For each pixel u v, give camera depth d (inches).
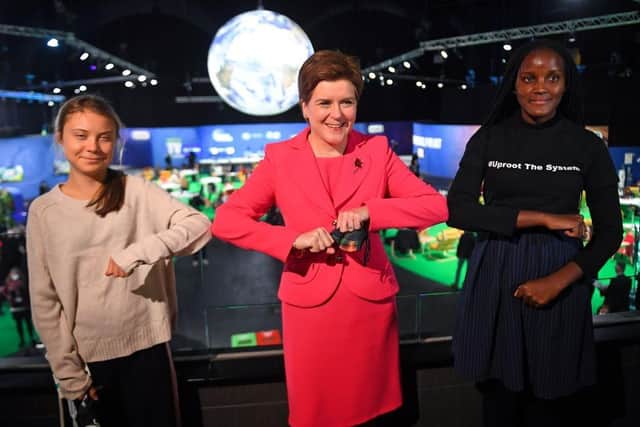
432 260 268.4
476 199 56.9
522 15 558.6
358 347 57.7
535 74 52.8
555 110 56.0
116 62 627.2
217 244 312.7
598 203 54.6
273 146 58.2
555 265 55.5
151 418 63.3
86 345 58.3
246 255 293.4
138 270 59.2
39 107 767.7
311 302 56.0
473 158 57.3
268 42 433.7
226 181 595.2
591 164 54.3
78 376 58.3
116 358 60.2
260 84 443.2
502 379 58.5
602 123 311.0
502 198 56.9
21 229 281.3
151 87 824.3
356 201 56.2
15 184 560.1
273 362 76.5
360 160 56.7
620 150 302.0
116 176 59.1
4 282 206.2
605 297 82.1
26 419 72.5
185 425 75.1
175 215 58.7
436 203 54.8
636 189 122.0
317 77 51.5
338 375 58.3
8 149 561.0
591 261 53.6
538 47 53.4
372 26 792.3
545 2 515.5
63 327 57.9
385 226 52.9
